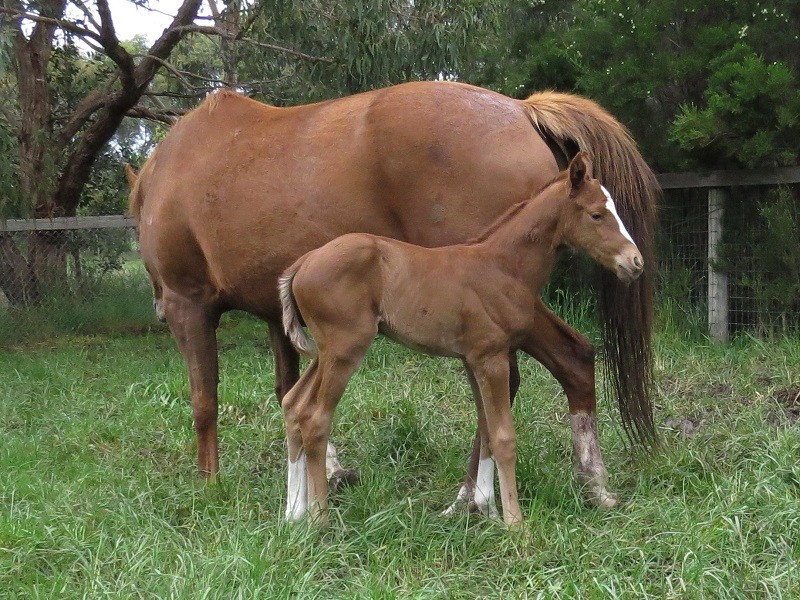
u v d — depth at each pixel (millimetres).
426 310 3463
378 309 3484
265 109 4156
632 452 4195
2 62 6938
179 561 3225
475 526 3488
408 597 2902
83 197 11039
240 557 3086
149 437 5211
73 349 7738
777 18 6078
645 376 3863
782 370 5461
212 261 4172
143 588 3031
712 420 4758
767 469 3824
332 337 3461
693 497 3678
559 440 4582
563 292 7035
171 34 8711
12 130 8594
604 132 3832
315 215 3834
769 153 5891
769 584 2891
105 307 9008
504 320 3500
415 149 3678
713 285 6465
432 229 3711
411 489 4109
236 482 4250
